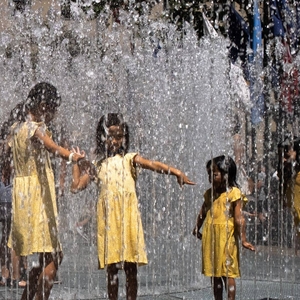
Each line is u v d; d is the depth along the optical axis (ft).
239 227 40.01
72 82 82.43
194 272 53.83
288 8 105.91
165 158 77.97
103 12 96.27
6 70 80.94
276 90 101.30
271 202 83.87
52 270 36.63
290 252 68.49
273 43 105.29
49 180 37.09
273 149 97.09
